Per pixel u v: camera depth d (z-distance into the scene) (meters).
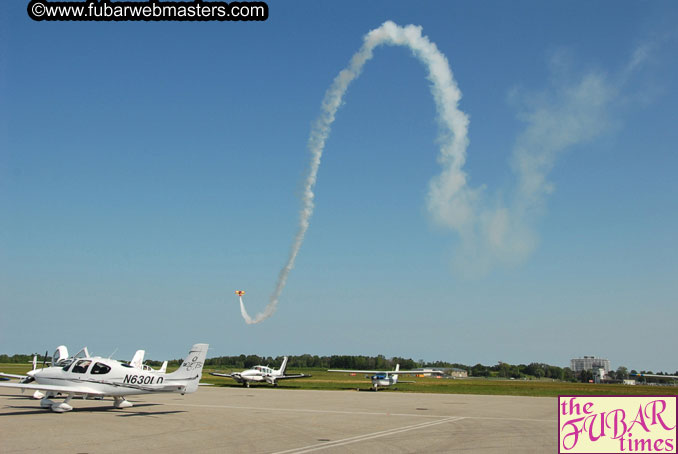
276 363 178.62
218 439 16.67
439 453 14.38
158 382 25.56
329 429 19.83
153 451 14.17
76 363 25.30
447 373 187.75
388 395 46.28
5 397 33.25
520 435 18.34
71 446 14.77
